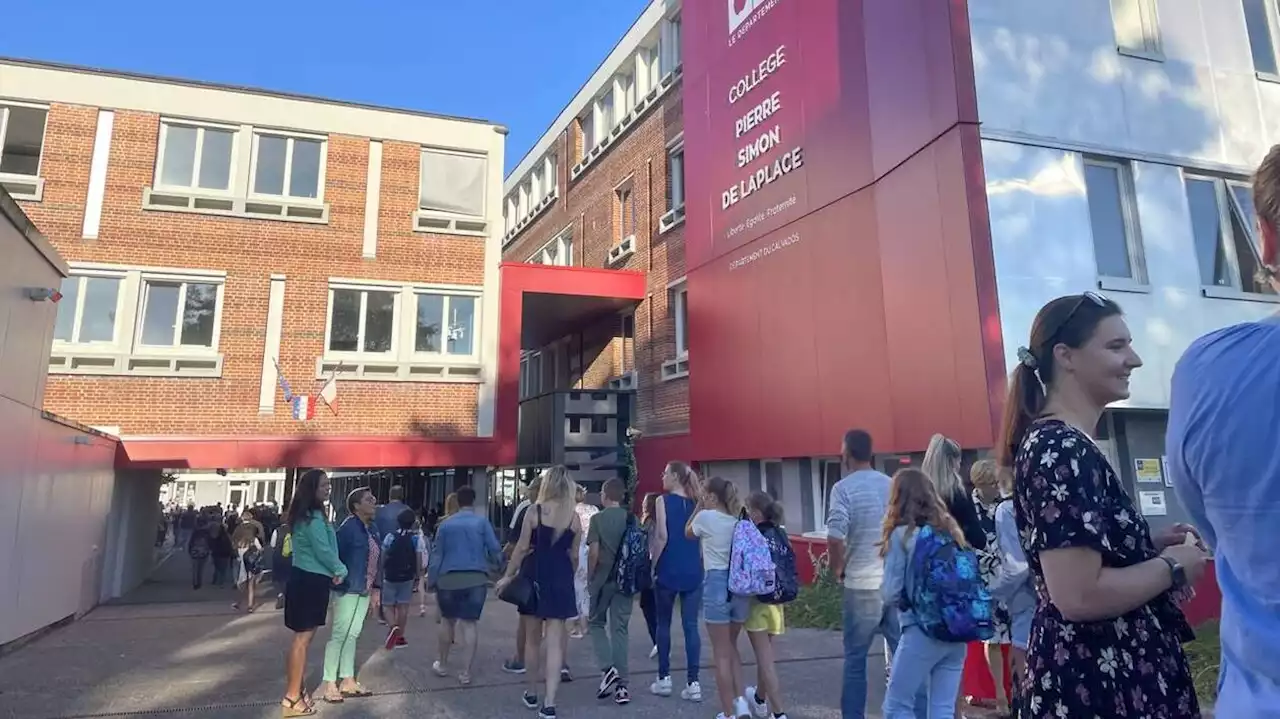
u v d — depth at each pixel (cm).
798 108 1295
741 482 1466
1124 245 1016
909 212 1029
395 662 820
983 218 925
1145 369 968
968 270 921
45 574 1012
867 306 1110
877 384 1082
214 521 1706
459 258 1666
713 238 1535
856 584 501
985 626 396
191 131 1550
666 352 1756
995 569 497
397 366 1578
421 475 2292
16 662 833
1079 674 202
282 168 1587
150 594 1515
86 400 1412
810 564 1242
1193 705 201
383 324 1602
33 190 1438
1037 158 970
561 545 618
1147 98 1051
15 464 888
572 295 1814
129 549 1570
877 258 1094
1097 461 205
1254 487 143
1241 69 1122
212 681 737
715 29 1566
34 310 942
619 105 2145
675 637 962
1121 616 202
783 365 1302
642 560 680
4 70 1457
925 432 984
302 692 621
